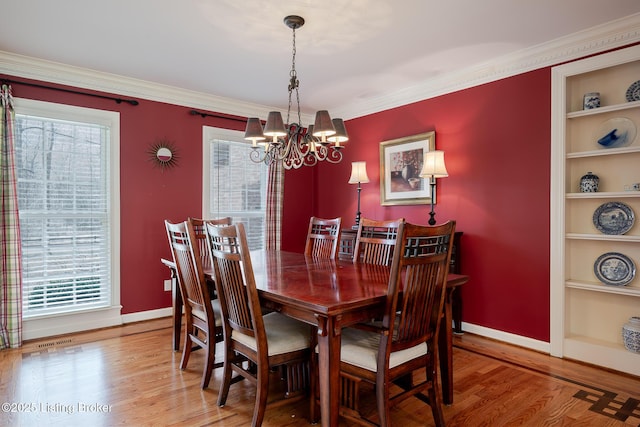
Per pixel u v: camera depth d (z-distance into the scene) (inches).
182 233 96.9
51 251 133.6
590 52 110.7
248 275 72.4
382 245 111.0
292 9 97.3
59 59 129.2
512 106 128.5
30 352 117.8
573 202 119.6
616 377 101.3
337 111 192.9
